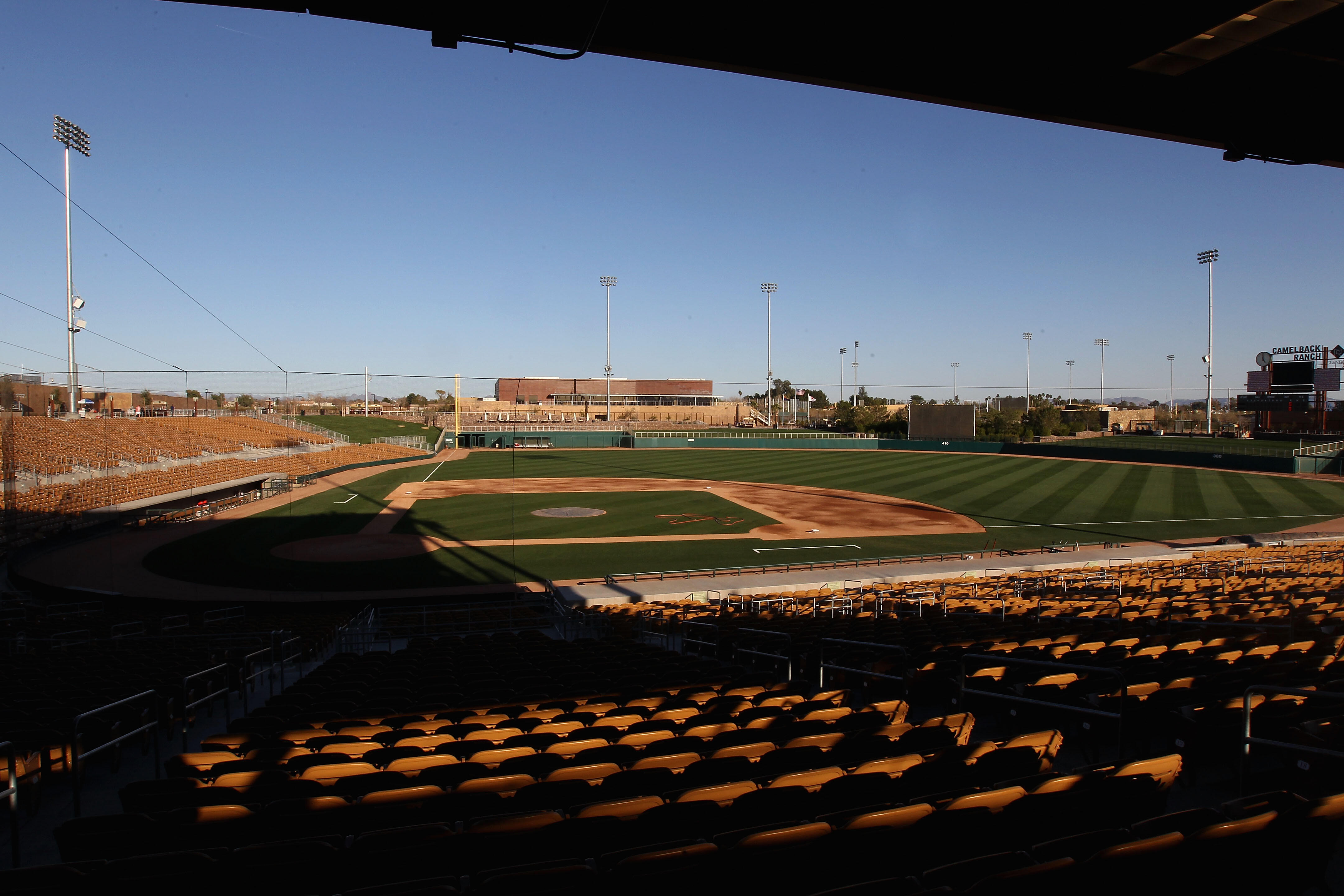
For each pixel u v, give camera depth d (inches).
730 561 1053.2
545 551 1116.5
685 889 145.8
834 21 180.4
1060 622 529.0
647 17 175.8
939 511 1483.8
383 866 166.2
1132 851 135.3
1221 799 238.2
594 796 214.5
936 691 368.2
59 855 239.1
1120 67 196.5
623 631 661.9
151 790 224.5
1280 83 203.6
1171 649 389.1
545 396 3870.6
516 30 173.3
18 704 349.1
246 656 487.8
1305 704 277.4
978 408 3304.6
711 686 368.5
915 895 126.6
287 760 247.9
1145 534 1236.5
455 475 2081.7
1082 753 292.2
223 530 1268.5
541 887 141.8
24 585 930.7
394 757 255.0
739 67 189.2
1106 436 3376.0
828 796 195.0
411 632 701.3
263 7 163.5
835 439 3105.3
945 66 193.3
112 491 1237.1
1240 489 1736.0
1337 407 2837.1
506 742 267.0
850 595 747.4
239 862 161.2
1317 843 152.5
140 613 805.9
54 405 1418.6
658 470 2233.0
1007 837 171.9
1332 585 684.7
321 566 1013.2
